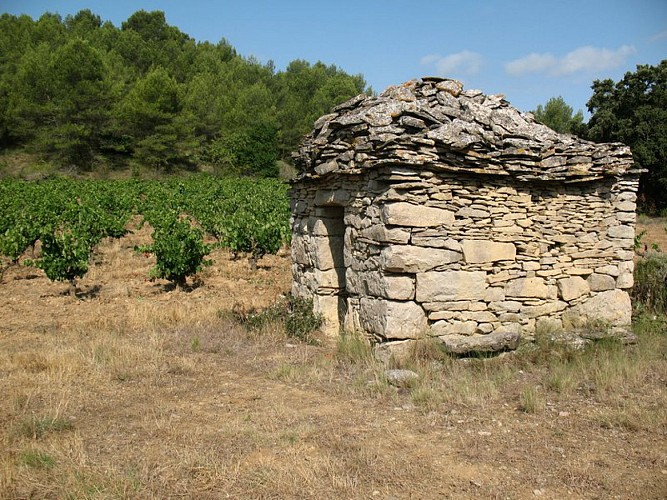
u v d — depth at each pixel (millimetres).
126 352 7680
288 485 4273
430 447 4973
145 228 24844
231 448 4910
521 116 8727
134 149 59844
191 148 61500
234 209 23109
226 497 4125
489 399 6129
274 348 8336
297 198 10148
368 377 6891
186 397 6277
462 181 7465
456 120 7547
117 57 75938
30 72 60719
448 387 6480
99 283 13781
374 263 7523
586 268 8477
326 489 4242
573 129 40750
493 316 7785
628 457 4777
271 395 6359
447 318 7469
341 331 8734
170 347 8234
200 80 70625
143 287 13406
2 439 4980
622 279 8680
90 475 4293
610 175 8344
